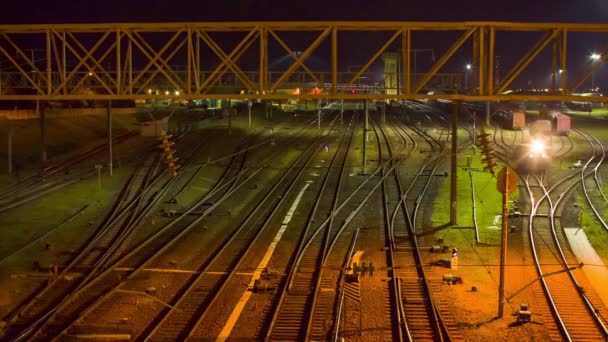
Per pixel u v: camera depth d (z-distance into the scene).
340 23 20.36
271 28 20.64
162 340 14.41
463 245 23.67
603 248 23.77
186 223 26.91
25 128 50.03
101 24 20.80
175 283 18.66
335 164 45.59
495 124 74.12
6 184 33.84
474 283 19.02
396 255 22.12
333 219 28.16
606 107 97.00
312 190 35.75
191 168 41.00
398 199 32.78
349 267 19.84
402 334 14.84
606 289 18.83
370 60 20.66
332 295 17.56
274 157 48.19
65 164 41.16
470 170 41.62
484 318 16.16
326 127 73.25
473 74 21.30
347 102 114.88
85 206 29.56
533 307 17.05
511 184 16.38
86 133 55.31
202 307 16.55
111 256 21.36
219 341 14.37
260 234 25.14
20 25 20.78
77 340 14.26
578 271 20.34
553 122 61.34
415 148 53.78
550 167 42.97
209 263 20.58
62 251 22.05
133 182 35.19
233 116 79.12
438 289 18.27
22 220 26.22
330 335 14.74
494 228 26.48
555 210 30.02
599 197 33.50
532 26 20.33
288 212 29.81
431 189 35.69
